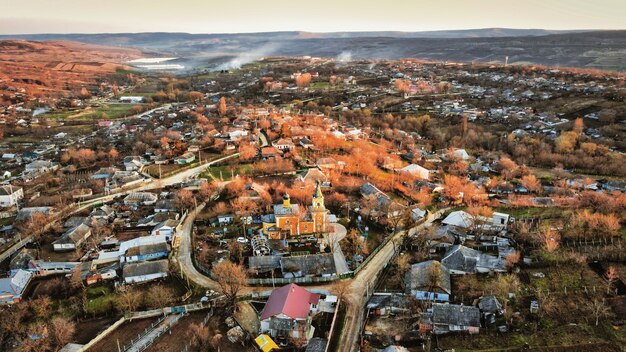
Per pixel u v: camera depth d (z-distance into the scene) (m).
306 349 121.38
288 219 184.00
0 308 146.00
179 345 126.75
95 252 182.12
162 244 177.62
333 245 179.38
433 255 169.25
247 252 175.12
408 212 199.75
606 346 115.69
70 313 144.38
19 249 185.88
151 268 161.50
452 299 141.12
